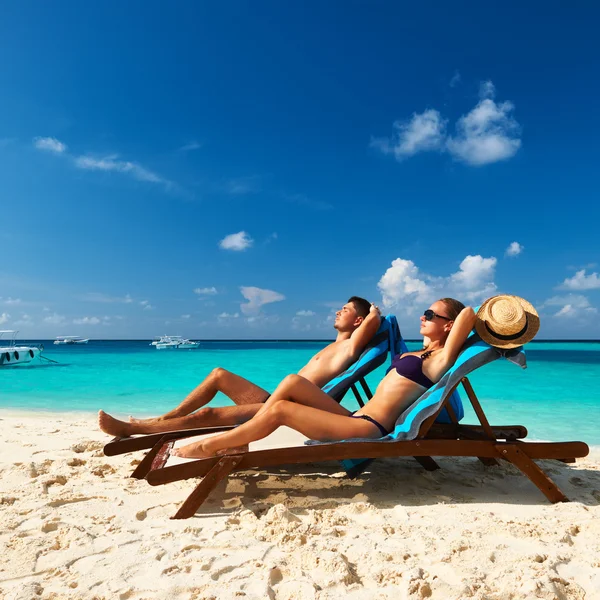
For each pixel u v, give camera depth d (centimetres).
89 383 1284
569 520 292
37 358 2473
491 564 231
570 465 445
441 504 325
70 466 426
